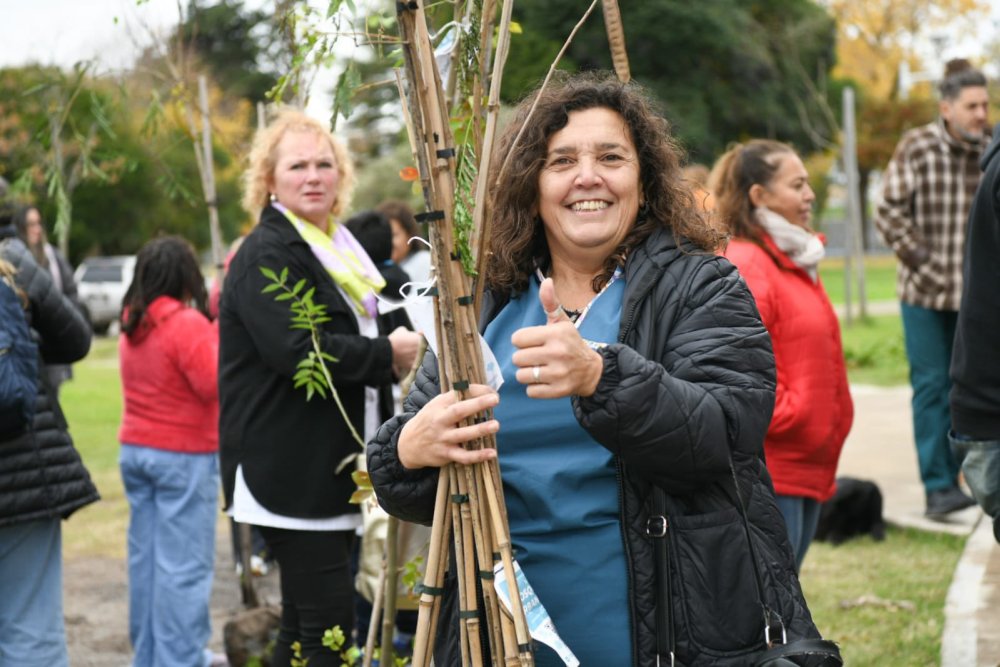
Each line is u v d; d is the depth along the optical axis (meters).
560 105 2.36
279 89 2.42
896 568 5.87
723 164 4.30
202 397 4.78
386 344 3.81
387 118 31.72
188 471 4.81
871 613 5.14
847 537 6.44
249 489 3.80
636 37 31.78
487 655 2.24
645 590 2.20
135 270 4.82
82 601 6.38
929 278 6.59
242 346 3.86
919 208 6.64
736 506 2.20
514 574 2.11
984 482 3.38
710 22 31.67
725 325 2.22
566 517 2.25
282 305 3.77
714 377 2.18
